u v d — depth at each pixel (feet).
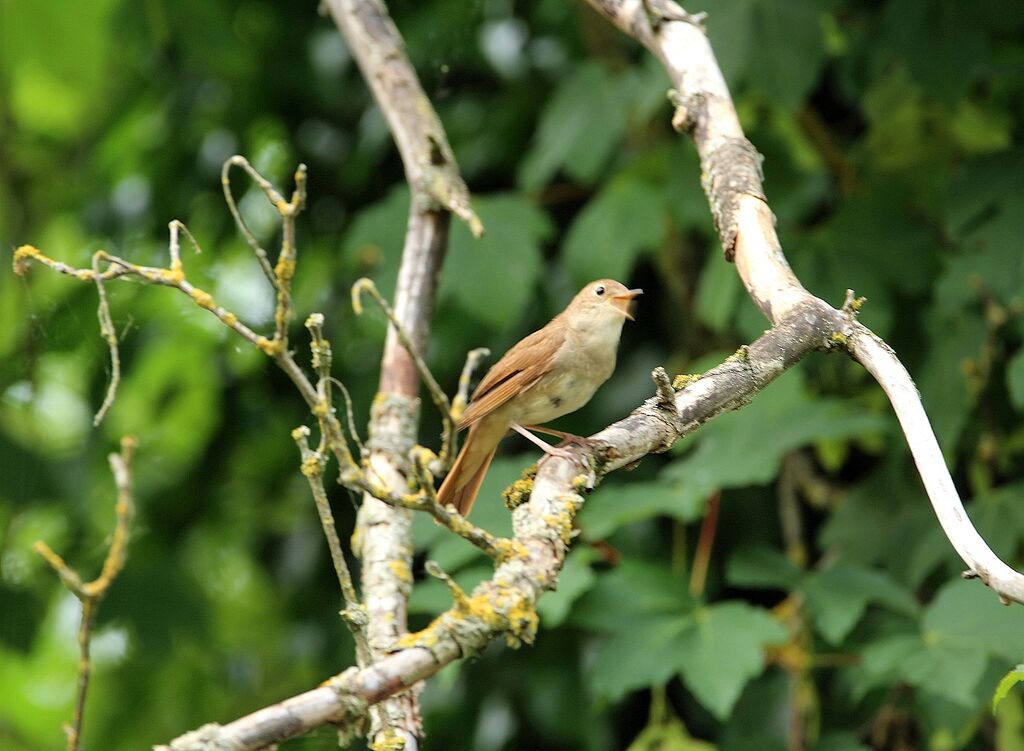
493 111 39.45
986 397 32.17
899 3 31.37
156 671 42.47
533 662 34.68
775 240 21.63
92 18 38.17
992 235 30.68
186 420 45.47
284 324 15.94
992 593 27.27
